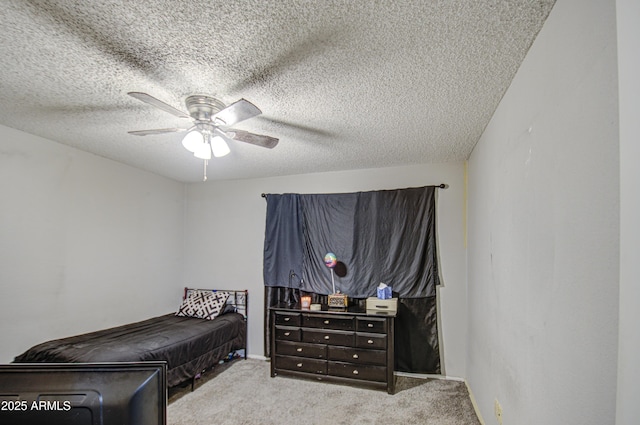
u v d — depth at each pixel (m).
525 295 1.54
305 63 1.62
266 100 2.04
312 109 2.18
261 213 4.30
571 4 1.10
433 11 1.25
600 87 0.93
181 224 4.53
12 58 1.58
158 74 1.73
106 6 1.22
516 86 1.71
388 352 3.10
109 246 3.43
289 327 3.43
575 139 1.07
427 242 3.55
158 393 0.75
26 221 2.68
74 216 3.07
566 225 1.13
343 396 3.02
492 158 2.26
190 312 3.92
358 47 1.49
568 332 1.11
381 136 2.72
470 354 3.07
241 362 3.96
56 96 1.99
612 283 0.86
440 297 3.51
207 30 1.36
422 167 3.67
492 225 2.24
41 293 2.78
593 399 0.94
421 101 2.05
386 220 3.67
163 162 3.56
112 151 3.16
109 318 3.40
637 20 0.82
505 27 1.35
